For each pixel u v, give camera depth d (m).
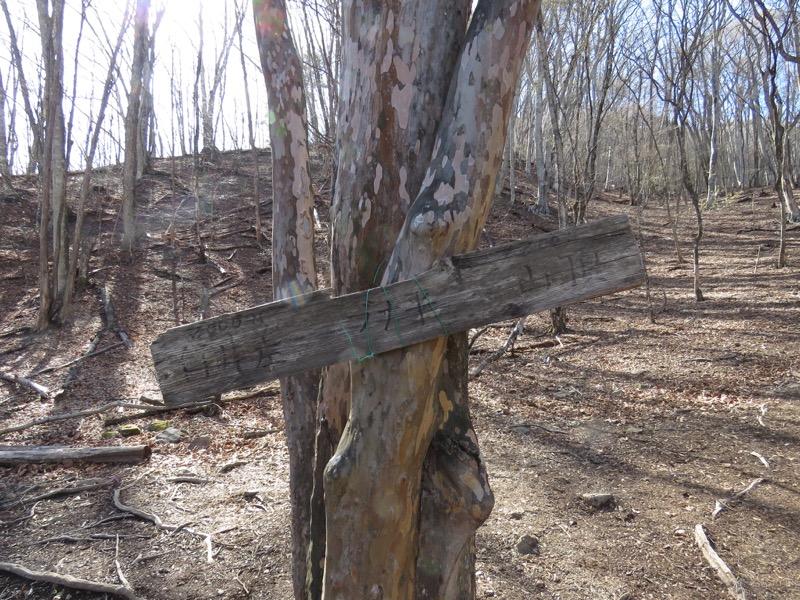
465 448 1.58
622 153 24.23
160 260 13.48
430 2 1.50
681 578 3.28
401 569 1.48
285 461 5.29
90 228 14.81
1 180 17.45
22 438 5.99
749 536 3.61
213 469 5.16
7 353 8.73
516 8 1.38
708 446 4.98
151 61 17.75
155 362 1.50
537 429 5.71
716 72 22.27
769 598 3.04
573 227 1.34
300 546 2.31
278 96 2.18
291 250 2.28
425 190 1.42
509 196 22.16
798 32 14.21
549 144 19.97
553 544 3.69
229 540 3.98
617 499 4.22
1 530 4.27
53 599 3.50
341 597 1.48
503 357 8.43
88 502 4.66
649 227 20.75
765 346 7.57
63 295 10.27
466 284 1.37
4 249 13.20
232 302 11.60
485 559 3.54
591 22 9.05
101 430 6.19
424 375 1.42
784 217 12.45
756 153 30.06
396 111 1.53
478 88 1.39
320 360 1.44
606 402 6.36
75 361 8.40
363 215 1.58
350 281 1.62
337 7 6.54
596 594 3.18
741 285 11.53
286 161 2.24
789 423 5.19
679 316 9.89
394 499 1.44
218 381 1.49
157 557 3.84
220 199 18.38
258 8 2.15
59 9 9.41
